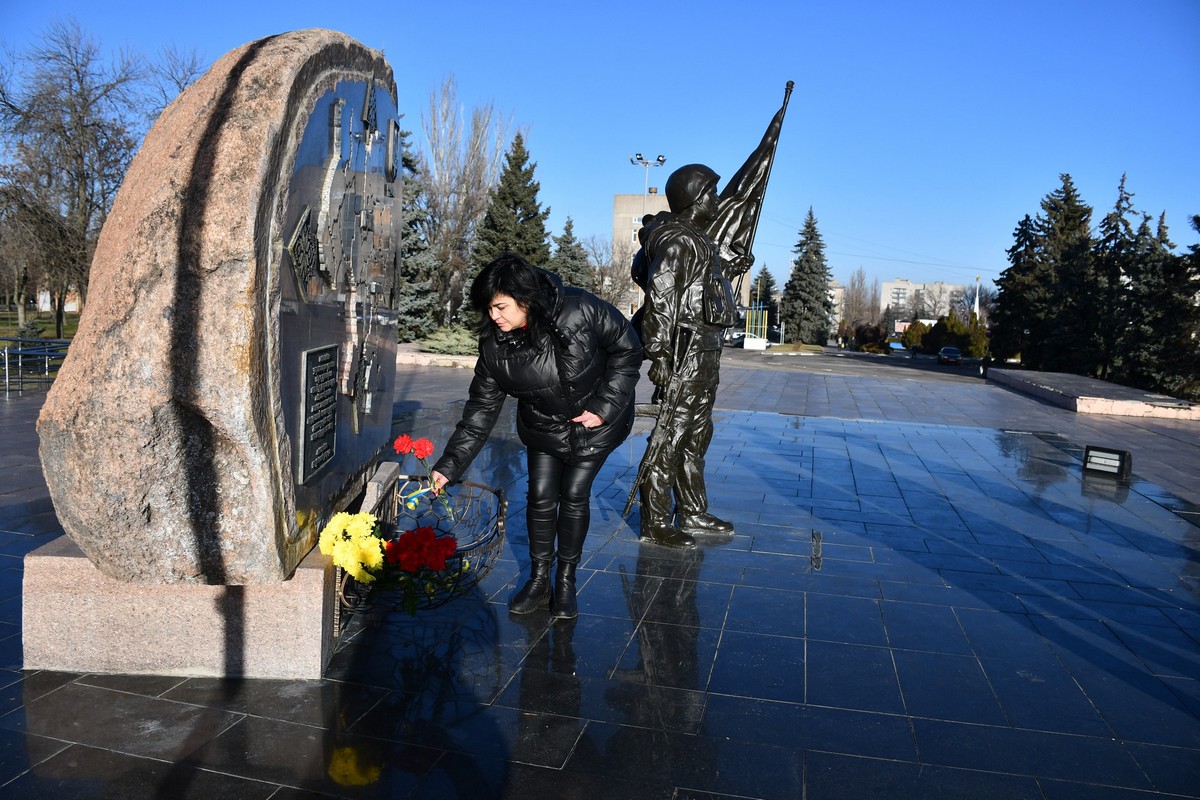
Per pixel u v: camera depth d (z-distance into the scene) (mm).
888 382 23547
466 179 32250
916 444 10234
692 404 5195
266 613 3047
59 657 3055
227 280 2588
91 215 22406
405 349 25688
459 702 2949
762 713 2955
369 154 4160
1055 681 3312
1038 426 14164
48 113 21297
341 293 3717
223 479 2771
